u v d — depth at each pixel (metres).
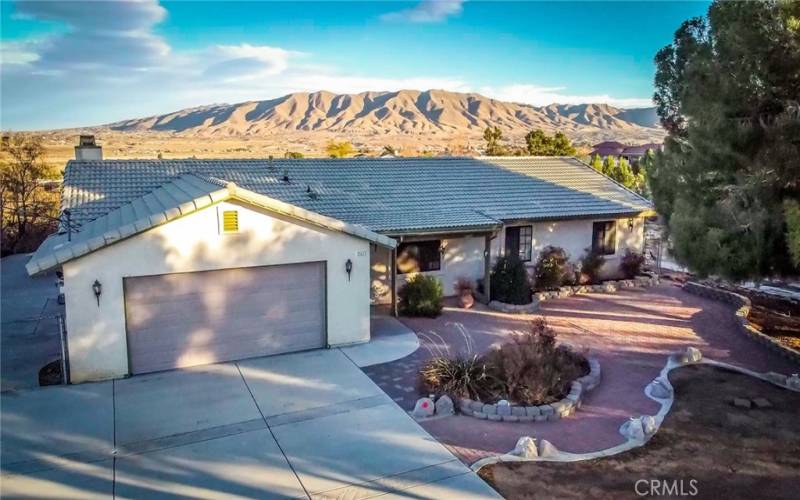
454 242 18.69
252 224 12.48
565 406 10.10
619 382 11.67
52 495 7.62
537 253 20.02
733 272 12.12
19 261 25.12
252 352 13.02
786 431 9.31
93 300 11.35
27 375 11.94
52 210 29.75
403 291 16.86
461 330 15.20
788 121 10.47
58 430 9.43
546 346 11.96
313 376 11.84
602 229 21.19
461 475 8.06
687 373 12.09
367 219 16.50
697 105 12.55
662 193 15.54
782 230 11.42
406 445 8.97
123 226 11.28
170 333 12.18
